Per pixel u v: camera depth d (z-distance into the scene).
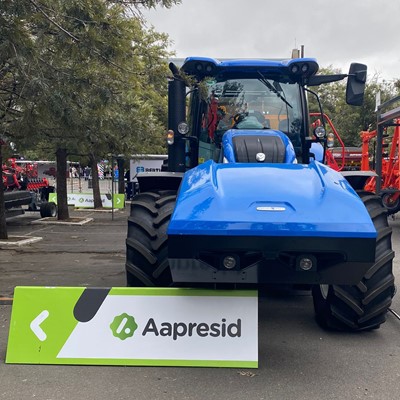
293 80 6.16
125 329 4.14
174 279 3.87
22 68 6.21
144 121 12.70
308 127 6.15
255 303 4.16
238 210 3.72
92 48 6.82
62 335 4.15
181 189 4.16
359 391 3.70
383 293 4.68
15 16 5.88
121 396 3.60
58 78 6.82
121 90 7.92
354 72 5.66
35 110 7.38
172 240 3.70
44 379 3.86
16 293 4.22
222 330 4.13
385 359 4.31
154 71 7.88
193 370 4.03
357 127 29.42
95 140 12.30
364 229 3.63
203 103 6.14
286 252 3.71
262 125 6.06
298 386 3.77
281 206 3.75
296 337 4.86
